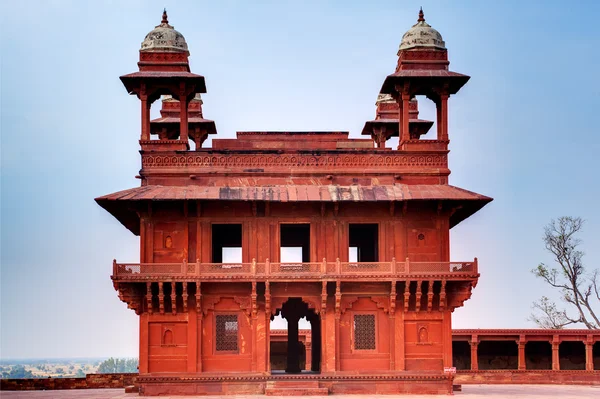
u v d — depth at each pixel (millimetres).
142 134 41375
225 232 46781
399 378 39312
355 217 40562
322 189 40406
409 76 41562
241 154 41125
